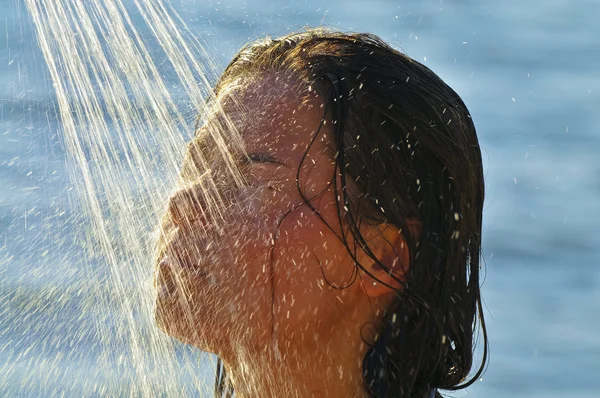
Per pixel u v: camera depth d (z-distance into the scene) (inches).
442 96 159.2
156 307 146.5
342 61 153.3
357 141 148.9
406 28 627.2
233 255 144.3
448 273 156.6
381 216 149.0
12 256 306.2
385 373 149.8
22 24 452.8
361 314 148.8
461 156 158.9
